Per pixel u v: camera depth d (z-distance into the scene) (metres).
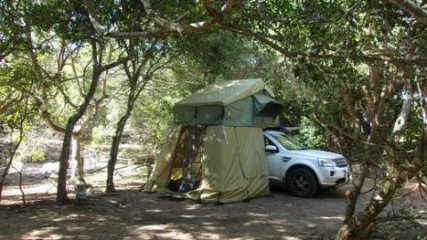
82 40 10.07
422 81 4.99
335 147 12.09
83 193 10.07
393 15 4.10
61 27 9.73
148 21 9.59
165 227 7.92
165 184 11.38
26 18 9.37
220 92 11.16
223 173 10.30
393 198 6.06
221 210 9.48
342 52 4.54
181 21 7.21
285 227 8.08
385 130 5.74
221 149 10.34
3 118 11.04
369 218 6.29
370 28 4.58
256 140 11.30
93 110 15.30
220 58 13.38
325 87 5.23
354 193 6.41
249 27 6.09
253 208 9.75
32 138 17.66
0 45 9.68
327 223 8.43
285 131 13.62
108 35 5.24
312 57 4.61
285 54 4.76
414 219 6.65
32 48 10.20
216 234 7.50
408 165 5.55
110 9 9.23
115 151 11.72
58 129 12.55
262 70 15.63
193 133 11.33
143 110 17.86
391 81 5.41
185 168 11.37
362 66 6.03
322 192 11.91
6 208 9.16
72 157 13.96
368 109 5.73
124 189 12.23
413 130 5.62
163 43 11.46
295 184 11.30
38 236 7.06
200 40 12.13
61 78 12.25
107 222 8.16
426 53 4.36
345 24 4.51
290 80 14.79
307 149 12.27
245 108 11.05
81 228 7.66
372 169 7.48
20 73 10.11
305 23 4.96
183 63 14.56
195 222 8.36
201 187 10.53
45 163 20.23
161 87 16.39
